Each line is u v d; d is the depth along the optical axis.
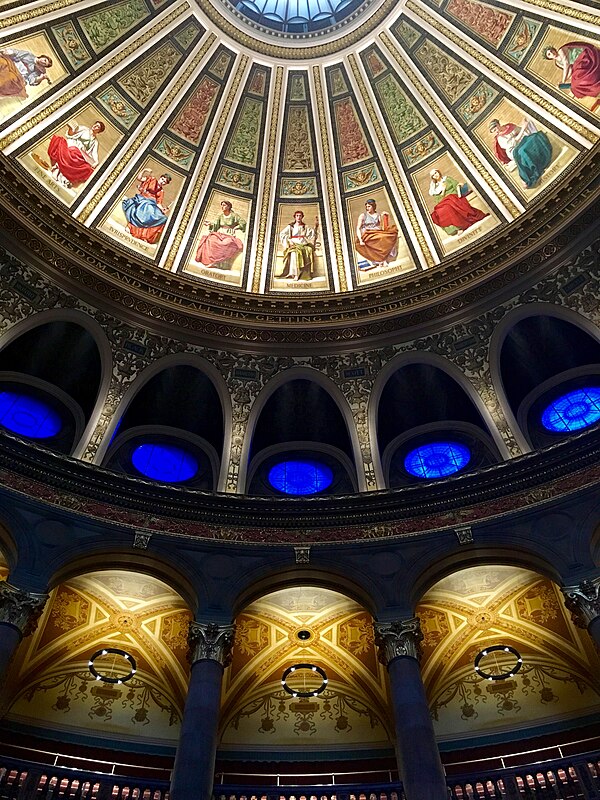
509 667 14.82
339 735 14.58
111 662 14.80
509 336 16.55
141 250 18.69
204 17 19.84
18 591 11.13
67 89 17.80
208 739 10.26
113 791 11.08
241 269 19.69
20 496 12.45
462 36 19.05
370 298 17.61
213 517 13.75
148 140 19.36
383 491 14.01
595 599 11.02
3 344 15.11
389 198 20.02
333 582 13.02
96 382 16.45
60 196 17.53
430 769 9.72
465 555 12.79
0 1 16.05
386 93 20.41
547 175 17.77
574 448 13.20
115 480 13.52
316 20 21.06
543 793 10.73
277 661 15.31
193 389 17.31
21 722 13.70
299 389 17.59
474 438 16.58
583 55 16.97
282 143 20.83
